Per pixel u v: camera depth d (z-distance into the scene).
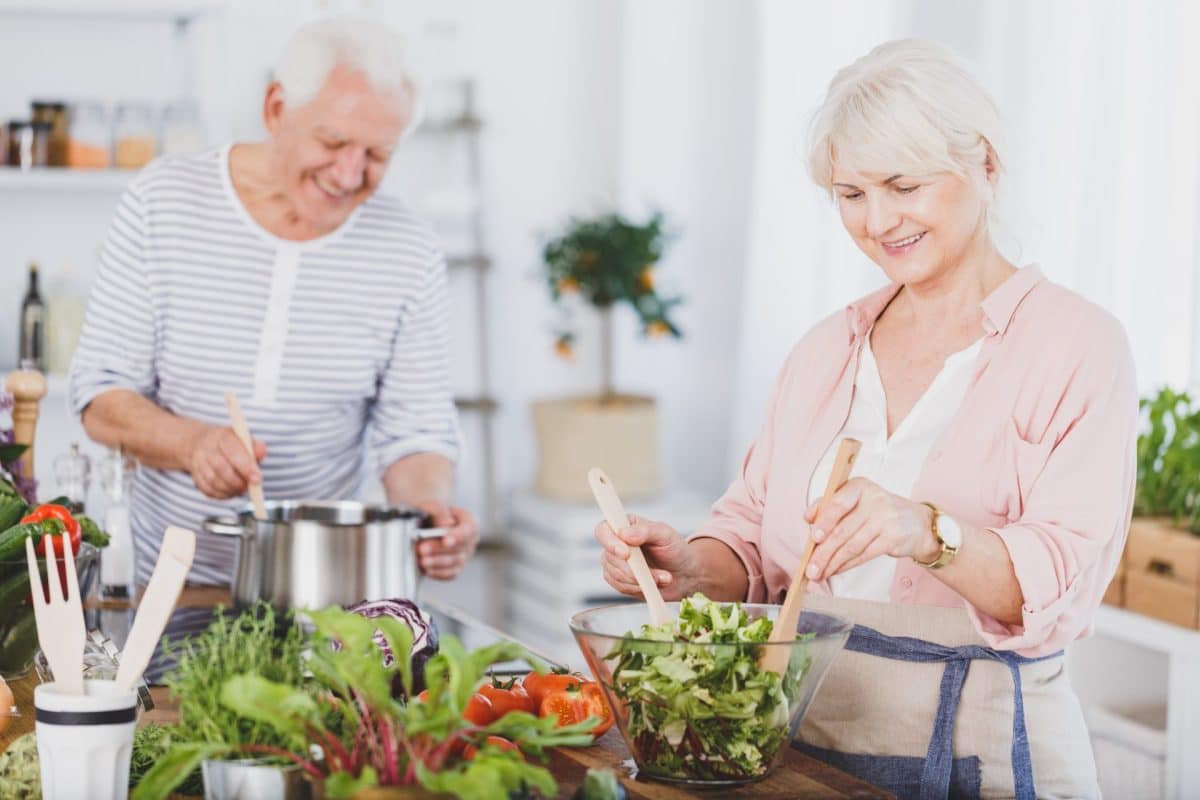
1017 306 1.78
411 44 2.49
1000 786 1.71
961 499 1.76
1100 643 3.08
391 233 2.69
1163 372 3.08
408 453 2.75
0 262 3.95
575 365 4.68
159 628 1.38
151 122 3.83
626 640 1.42
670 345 4.70
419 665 1.66
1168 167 3.02
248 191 2.60
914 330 1.89
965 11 3.52
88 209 3.99
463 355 4.54
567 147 4.59
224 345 2.63
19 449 2.33
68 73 3.95
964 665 1.72
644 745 1.45
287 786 1.24
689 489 4.75
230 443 2.31
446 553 2.47
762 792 1.44
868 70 1.74
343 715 1.29
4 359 3.94
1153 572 2.87
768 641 1.47
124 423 2.54
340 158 2.44
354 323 2.68
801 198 4.25
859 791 1.44
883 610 1.78
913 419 1.84
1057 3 3.21
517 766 1.20
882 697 1.75
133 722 1.35
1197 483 2.90
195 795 1.43
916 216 1.73
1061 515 1.67
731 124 4.64
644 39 4.55
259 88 4.18
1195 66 2.96
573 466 4.25
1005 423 1.75
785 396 2.00
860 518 1.54
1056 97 3.21
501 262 4.57
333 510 2.35
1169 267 3.04
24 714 1.70
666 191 4.61
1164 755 2.87
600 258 4.19
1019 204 1.87
